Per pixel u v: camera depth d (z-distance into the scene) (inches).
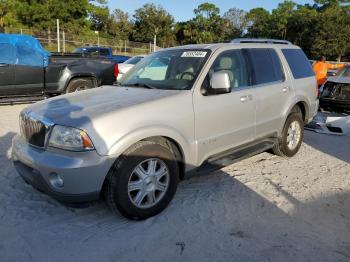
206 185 190.7
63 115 144.4
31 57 364.5
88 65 401.1
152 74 191.2
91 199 139.3
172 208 164.6
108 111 144.7
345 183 199.0
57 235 142.1
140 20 2807.6
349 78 371.2
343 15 2143.2
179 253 132.3
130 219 151.0
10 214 156.7
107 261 127.4
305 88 243.3
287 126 229.9
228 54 190.9
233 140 188.7
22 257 128.4
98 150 135.9
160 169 155.2
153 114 151.5
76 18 1996.8
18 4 1763.0
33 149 148.8
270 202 173.2
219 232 146.0
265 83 210.4
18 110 374.3
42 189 144.1
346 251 135.0
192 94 166.6
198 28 3120.1
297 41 2471.7
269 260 129.2
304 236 144.3
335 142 286.4
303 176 207.6
